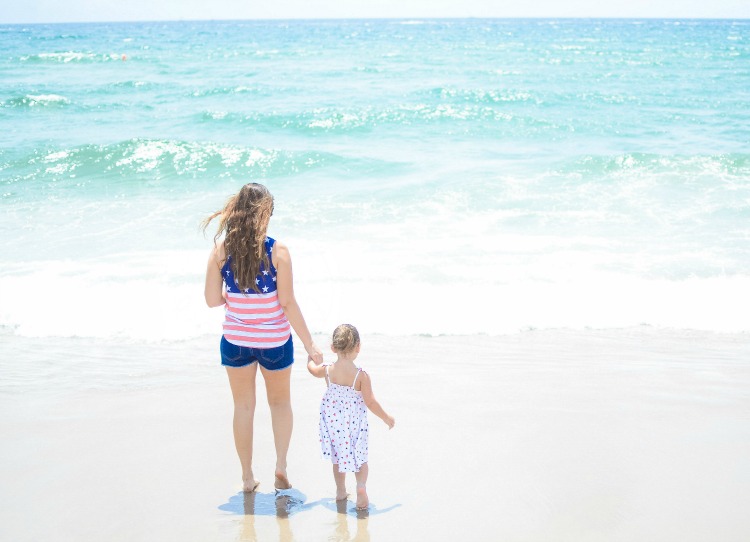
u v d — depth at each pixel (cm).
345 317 787
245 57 4575
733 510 394
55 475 440
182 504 407
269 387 431
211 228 1112
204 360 677
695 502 404
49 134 1838
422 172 1435
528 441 490
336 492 422
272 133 1903
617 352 699
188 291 855
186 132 1900
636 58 4466
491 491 420
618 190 1290
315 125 1953
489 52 5138
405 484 430
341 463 409
